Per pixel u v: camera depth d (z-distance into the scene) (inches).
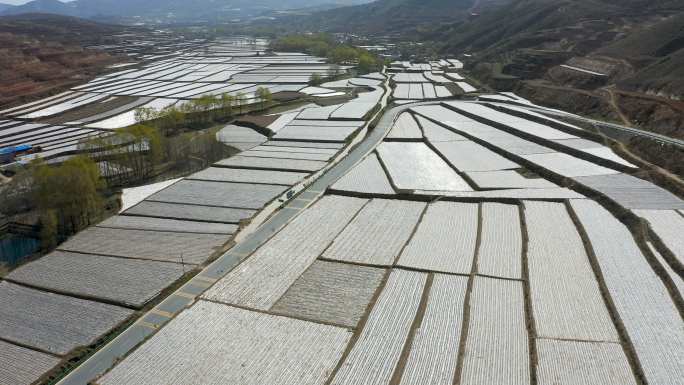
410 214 3253.0
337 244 2856.8
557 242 2758.4
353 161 4505.4
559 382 1718.8
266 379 1807.3
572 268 2482.8
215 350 1977.1
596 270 2437.3
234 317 2194.9
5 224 3442.4
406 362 1863.9
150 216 3398.1
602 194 3304.6
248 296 2358.5
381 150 4717.0
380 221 3157.0
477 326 2047.2
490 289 2321.6
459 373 1786.4
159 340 2049.7
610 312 2116.1
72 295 2455.7
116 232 3149.6
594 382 1716.3
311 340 2020.2
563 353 1865.2
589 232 2832.2
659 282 2321.6
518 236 2871.6
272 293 2379.4
